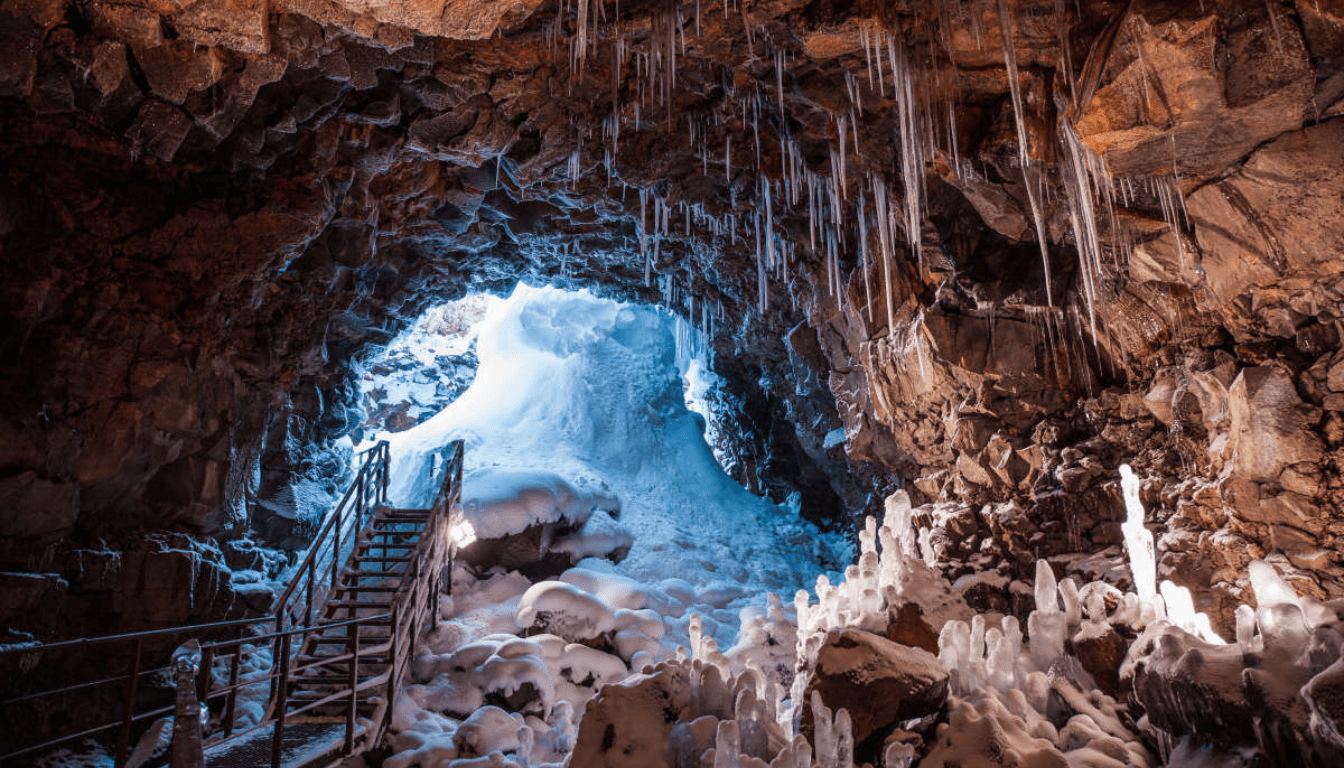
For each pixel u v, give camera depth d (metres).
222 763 6.72
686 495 17.25
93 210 8.41
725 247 12.25
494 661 9.43
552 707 9.42
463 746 8.02
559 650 10.36
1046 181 7.16
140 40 5.98
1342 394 5.98
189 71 6.41
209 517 10.16
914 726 5.16
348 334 13.26
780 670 10.23
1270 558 6.16
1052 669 5.80
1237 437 6.41
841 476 15.77
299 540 12.85
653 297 15.49
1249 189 5.81
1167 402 7.43
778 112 8.45
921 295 9.72
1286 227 5.82
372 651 8.35
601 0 6.86
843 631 5.46
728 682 5.63
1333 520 5.93
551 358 19.09
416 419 18.92
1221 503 6.64
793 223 10.80
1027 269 8.43
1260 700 3.99
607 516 15.02
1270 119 5.23
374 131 8.95
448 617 11.32
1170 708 4.57
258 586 10.59
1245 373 6.38
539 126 9.13
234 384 10.45
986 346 9.02
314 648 9.34
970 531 9.22
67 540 8.63
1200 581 6.51
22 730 7.80
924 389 9.83
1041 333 8.77
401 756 7.75
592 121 9.15
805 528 17.55
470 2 5.14
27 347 8.27
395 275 12.66
